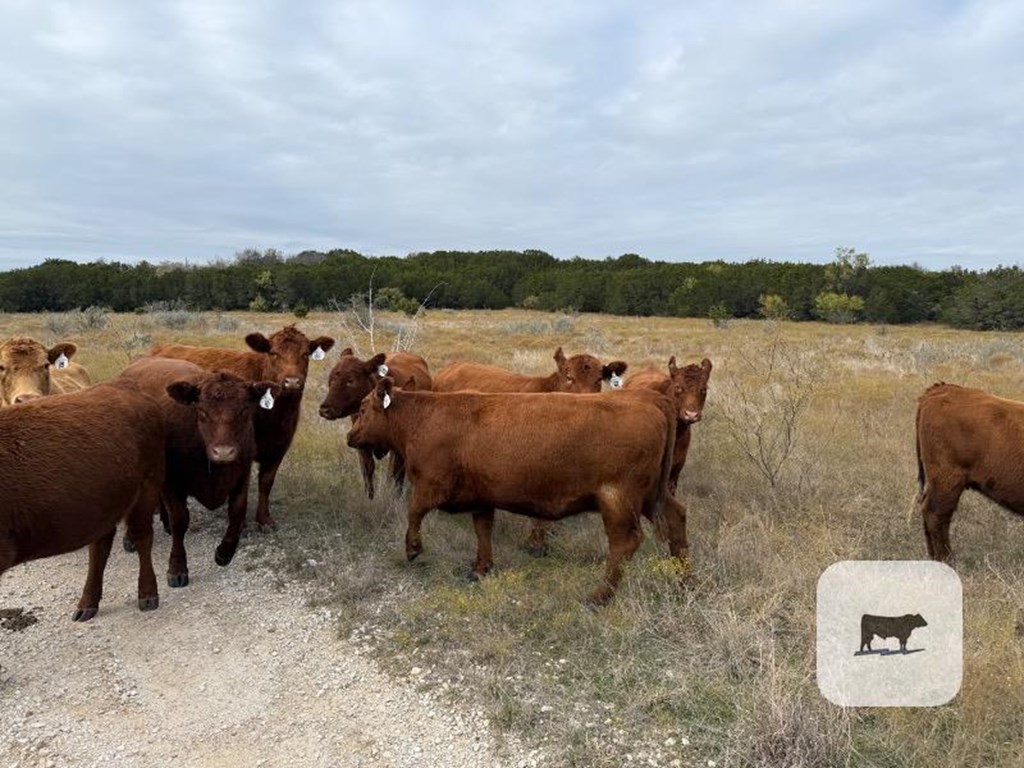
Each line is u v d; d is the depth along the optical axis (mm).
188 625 5445
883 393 14406
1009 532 7035
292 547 6781
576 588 5754
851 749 3844
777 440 9930
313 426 11180
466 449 5781
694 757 3865
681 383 7738
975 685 4172
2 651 5051
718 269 68500
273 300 56438
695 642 4906
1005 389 15719
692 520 7324
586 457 5457
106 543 5480
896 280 59250
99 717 4359
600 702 4359
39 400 5230
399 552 6531
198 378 6234
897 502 7875
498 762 3908
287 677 4785
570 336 32062
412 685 4637
